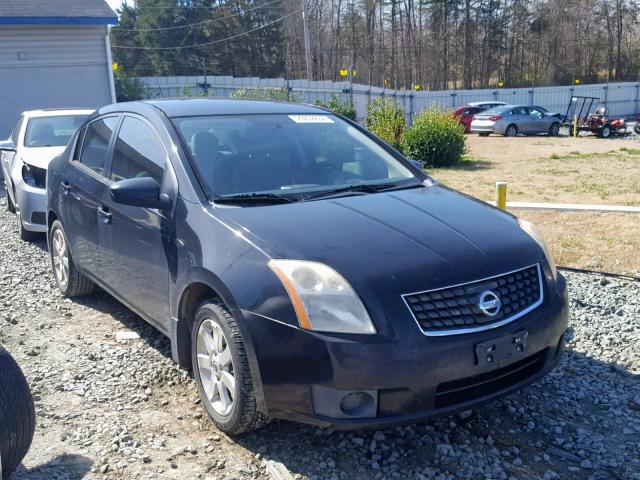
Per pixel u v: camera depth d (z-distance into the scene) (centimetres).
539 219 865
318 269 310
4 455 289
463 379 310
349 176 436
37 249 793
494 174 1441
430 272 315
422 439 351
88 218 499
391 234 342
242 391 321
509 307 326
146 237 413
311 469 324
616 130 3034
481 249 339
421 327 302
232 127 443
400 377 296
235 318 321
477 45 7475
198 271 349
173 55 5881
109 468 323
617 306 559
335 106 2189
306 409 307
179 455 335
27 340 490
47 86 1788
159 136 430
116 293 474
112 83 1855
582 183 1272
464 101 3975
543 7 7725
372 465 327
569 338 494
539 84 7419
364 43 7156
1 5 1719
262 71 6088
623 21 7956
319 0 7106
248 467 325
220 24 5966
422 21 7356
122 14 6203
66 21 1725
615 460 335
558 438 355
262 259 323
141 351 466
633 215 871
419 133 1612
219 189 389
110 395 400
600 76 7944
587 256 695
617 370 439
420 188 437
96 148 521
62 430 359
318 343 299
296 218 356
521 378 338
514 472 324
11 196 974
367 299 302
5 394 289
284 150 436
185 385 413
